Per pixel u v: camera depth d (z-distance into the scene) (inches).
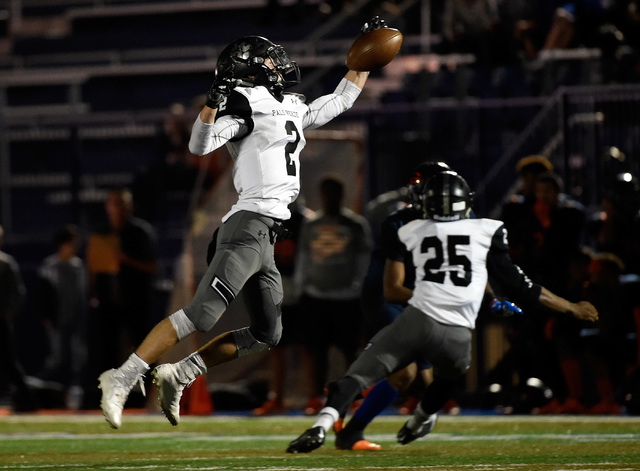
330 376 1239.5
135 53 2034.9
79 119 1509.6
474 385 1203.9
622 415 1032.2
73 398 1414.9
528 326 1081.4
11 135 1704.0
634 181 1125.1
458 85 1526.8
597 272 1060.5
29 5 2247.8
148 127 1674.5
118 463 579.8
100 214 1692.9
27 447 729.6
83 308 1424.7
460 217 599.5
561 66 1520.7
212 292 533.0
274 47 568.7
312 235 1128.2
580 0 1557.6
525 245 1070.4
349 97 606.5
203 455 642.2
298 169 569.3
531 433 812.6
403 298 618.5
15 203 1697.8
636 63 1448.1
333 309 1119.6
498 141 1424.7
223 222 553.3
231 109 549.0
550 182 1066.1
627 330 1059.9
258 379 1249.4
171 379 535.5
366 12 1871.3
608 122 1298.0
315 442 567.2
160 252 1450.5
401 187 1375.5
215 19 2086.6
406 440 655.8
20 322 1525.6
